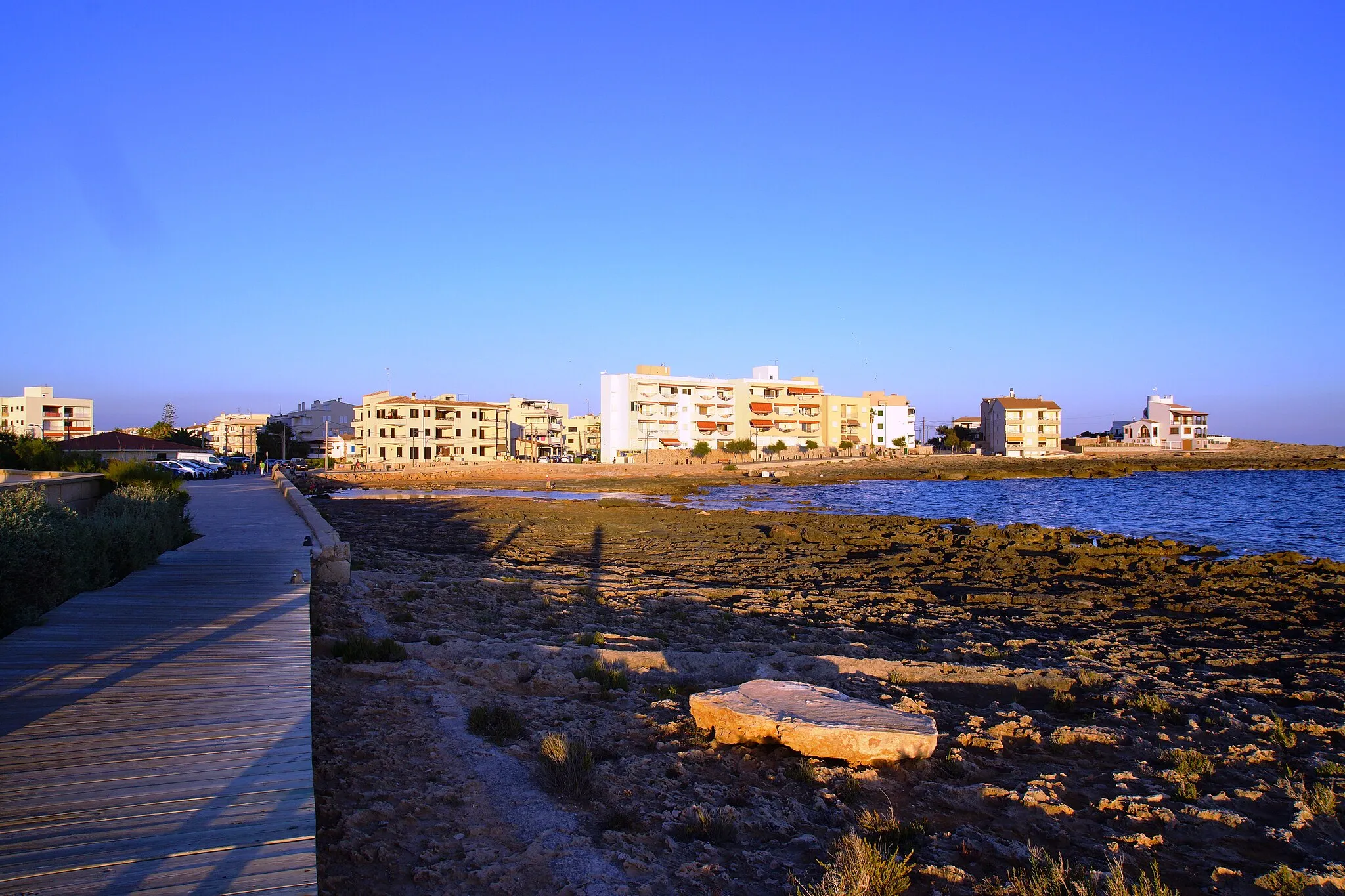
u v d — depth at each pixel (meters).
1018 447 141.88
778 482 87.88
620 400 130.88
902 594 22.52
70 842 4.78
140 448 70.12
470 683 10.62
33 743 6.28
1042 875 6.02
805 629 17.08
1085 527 45.66
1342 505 58.91
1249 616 20.25
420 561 25.09
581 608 17.97
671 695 10.85
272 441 135.00
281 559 15.79
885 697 11.47
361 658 11.11
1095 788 8.30
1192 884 6.34
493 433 132.00
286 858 4.68
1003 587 24.97
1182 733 10.34
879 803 7.50
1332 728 10.64
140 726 6.68
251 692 7.61
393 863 5.66
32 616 10.11
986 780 8.35
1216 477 99.31
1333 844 7.13
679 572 26.78
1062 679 13.16
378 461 116.88
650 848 6.20
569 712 9.53
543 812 6.65
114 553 13.64
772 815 6.97
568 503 56.28
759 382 142.25
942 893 5.89
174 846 4.77
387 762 7.46
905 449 149.50
